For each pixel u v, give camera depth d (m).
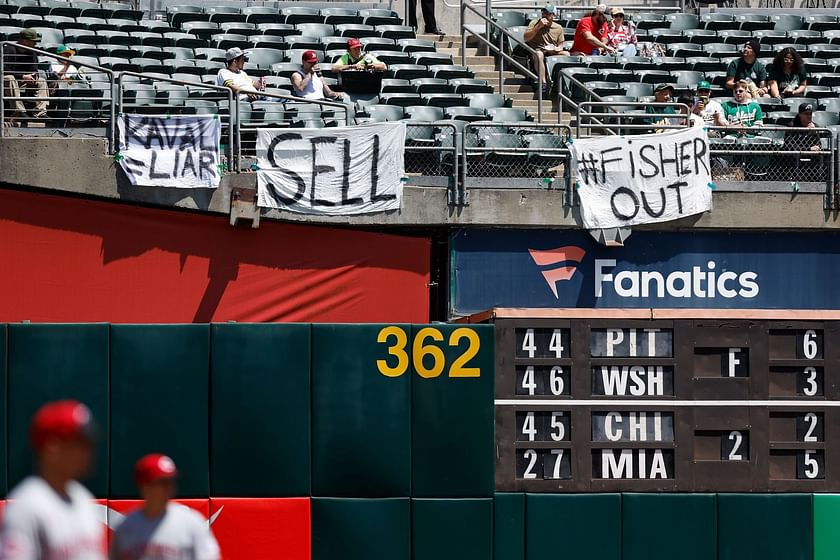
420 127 66.06
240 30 86.62
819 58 92.06
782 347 47.69
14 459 46.59
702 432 47.53
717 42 94.44
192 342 47.66
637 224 60.25
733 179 62.69
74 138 57.06
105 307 57.72
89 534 20.09
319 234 59.66
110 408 47.19
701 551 47.16
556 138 66.94
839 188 61.19
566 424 47.53
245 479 47.41
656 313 47.69
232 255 58.75
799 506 47.34
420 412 47.69
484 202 59.84
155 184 57.28
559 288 60.84
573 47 88.69
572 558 47.19
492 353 47.69
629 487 47.41
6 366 46.88
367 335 47.91
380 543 47.31
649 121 70.69
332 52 83.00
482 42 89.94
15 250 56.97
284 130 58.47
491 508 47.41
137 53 77.69
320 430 47.69
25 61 64.50
